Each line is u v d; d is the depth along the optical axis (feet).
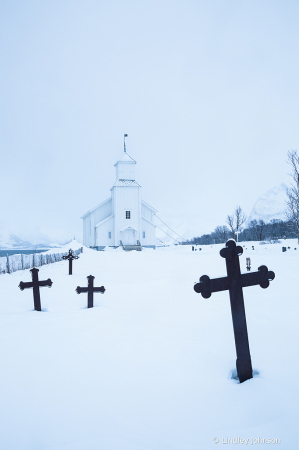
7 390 11.10
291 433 8.24
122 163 165.58
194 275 45.03
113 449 7.87
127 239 158.40
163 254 117.29
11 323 20.10
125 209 158.71
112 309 23.94
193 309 23.11
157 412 9.51
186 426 8.75
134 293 31.17
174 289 33.04
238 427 8.63
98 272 53.72
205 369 12.46
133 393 10.73
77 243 136.67
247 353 11.51
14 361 13.67
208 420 9.00
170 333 17.12
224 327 18.03
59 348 15.23
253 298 25.80
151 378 11.83
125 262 77.82
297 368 12.01
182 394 10.56
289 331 16.42
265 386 10.72
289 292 27.94
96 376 12.10
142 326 18.75
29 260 71.36
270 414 9.12
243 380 11.37
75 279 43.75
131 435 8.42
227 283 11.84
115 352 14.52
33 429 8.81
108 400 10.31
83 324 19.61
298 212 109.09
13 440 8.35
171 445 7.97
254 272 11.84
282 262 58.85
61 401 10.30
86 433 8.57
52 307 25.70
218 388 10.87
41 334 17.60
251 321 18.62
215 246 161.48
